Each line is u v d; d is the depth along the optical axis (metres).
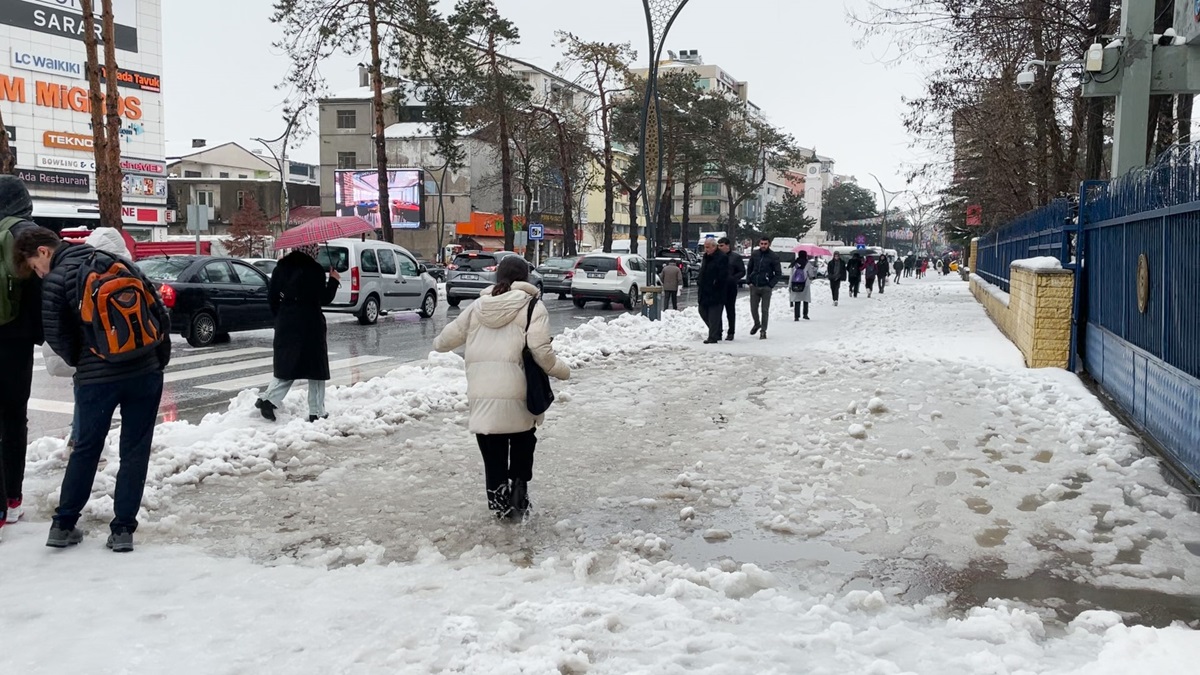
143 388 4.82
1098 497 6.11
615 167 68.75
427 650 3.58
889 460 7.18
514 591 4.32
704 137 61.03
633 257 27.84
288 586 4.37
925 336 16.75
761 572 4.62
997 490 6.34
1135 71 14.09
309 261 8.06
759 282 16.59
